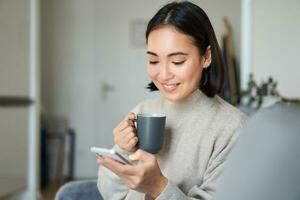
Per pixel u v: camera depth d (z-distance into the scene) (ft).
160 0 14.42
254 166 1.49
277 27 10.46
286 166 1.43
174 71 2.77
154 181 2.49
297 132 1.45
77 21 14.70
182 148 3.08
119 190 3.17
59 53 14.76
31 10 11.19
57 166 13.98
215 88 3.16
